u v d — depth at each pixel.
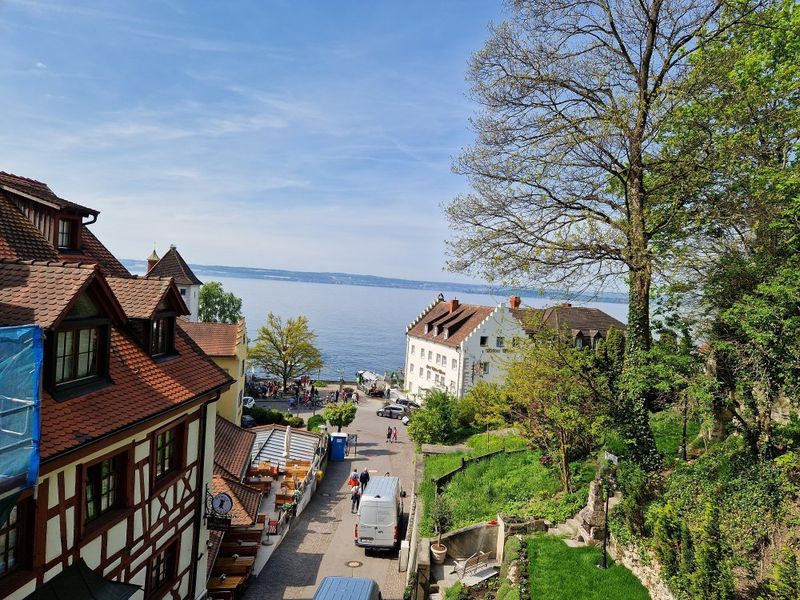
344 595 14.87
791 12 17.80
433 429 33.78
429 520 19.66
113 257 18.23
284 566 19.92
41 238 14.29
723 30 15.98
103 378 11.22
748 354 14.01
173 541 13.63
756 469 12.23
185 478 14.16
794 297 11.86
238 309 78.31
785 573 8.78
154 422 11.84
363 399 61.31
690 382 14.59
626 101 16.05
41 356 7.91
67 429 9.31
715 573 9.65
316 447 32.91
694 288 15.50
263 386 61.56
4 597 8.20
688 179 15.66
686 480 13.38
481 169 17.88
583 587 12.46
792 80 17.16
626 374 16.33
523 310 21.53
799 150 15.76
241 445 25.81
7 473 7.36
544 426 20.20
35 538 8.84
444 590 15.51
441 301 66.00
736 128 16.19
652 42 16.28
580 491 17.36
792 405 14.25
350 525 24.69
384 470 34.62
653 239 17.66
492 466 23.27
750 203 15.13
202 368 15.41
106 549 10.77
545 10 17.09
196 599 15.18
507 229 17.81
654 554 12.00
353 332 178.62
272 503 25.23
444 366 55.34
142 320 13.27
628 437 15.83
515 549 14.66
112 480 11.17
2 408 7.32
